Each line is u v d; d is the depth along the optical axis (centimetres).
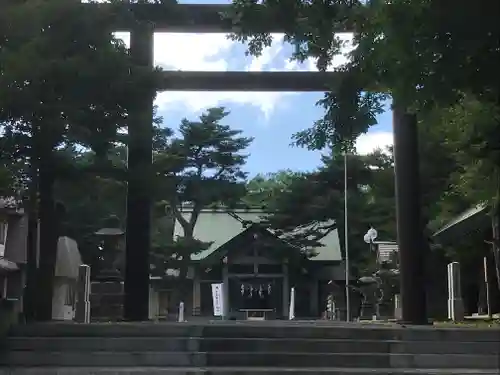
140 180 1317
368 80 1049
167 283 3672
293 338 1082
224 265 3872
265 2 1075
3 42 1091
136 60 1482
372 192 3769
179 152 3334
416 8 891
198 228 4112
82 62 1116
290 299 3916
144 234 1580
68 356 1028
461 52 902
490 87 955
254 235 3825
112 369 963
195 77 1664
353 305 3947
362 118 1121
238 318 3766
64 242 3023
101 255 3388
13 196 1269
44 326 1093
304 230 4038
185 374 936
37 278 1310
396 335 1078
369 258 3628
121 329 1092
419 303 1482
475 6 859
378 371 954
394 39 920
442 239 2447
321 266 4003
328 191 4041
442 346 1052
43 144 1148
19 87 1084
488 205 1691
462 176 1844
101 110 1192
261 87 1670
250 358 1027
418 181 1521
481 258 2608
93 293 2962
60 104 1125
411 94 953
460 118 1258
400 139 1529
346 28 1175
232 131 3525
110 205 2981
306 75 1661
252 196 4991
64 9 1119
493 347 1048
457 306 1853
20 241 2744
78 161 1325
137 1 1352
